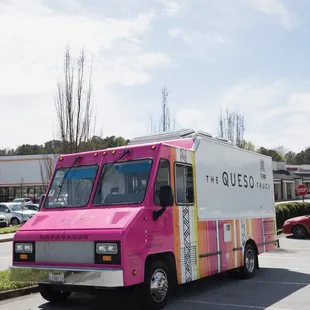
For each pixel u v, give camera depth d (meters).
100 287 7.34
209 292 9.31
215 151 10.06
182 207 8.48
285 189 71.06
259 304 8.17
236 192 10.84
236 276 10.90
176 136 9.95
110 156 8.42
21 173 50.09
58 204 8.55
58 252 7.55
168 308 7.90
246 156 11.73
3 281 9.74
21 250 7.96
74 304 8.50
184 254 8.38
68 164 8.86
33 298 9.09
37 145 83.12
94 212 7.82
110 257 6.98
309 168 83.88
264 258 14.54
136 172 7.99
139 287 7.43
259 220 12.00
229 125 35.94
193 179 9.01
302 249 16.77
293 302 8.29
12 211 33.91
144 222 7.42
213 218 9.56
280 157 98.31
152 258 7.68
